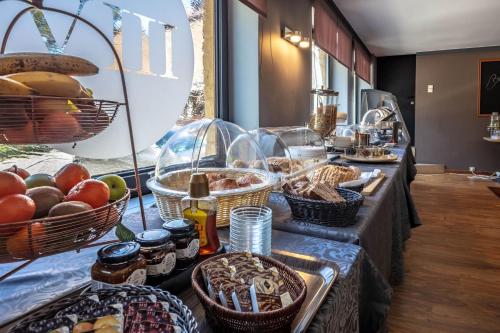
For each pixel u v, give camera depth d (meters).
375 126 3.79
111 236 0.90
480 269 2.25
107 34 0.89
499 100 6.28
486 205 3.88
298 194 1.10
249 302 0.49
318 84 4.40
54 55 0.56
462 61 6.43
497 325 1.65
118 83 0.92
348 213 0.99
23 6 0.74
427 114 6.77
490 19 4.47
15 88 0.49
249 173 1.22
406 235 2.29
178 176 1.13
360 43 5.64
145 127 1.01
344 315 0.67
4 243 0.50
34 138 0.54
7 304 0.56
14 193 0.53
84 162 1.31
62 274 0.68
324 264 0.73
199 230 0.73
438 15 4.30
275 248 0.86
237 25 2.31
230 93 2.37
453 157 6.69
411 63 6.97
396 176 1.89
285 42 2.75
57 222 0.52
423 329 1.62
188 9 1.95
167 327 0.45
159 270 0.60
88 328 0.44
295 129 2.23
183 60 1.11
